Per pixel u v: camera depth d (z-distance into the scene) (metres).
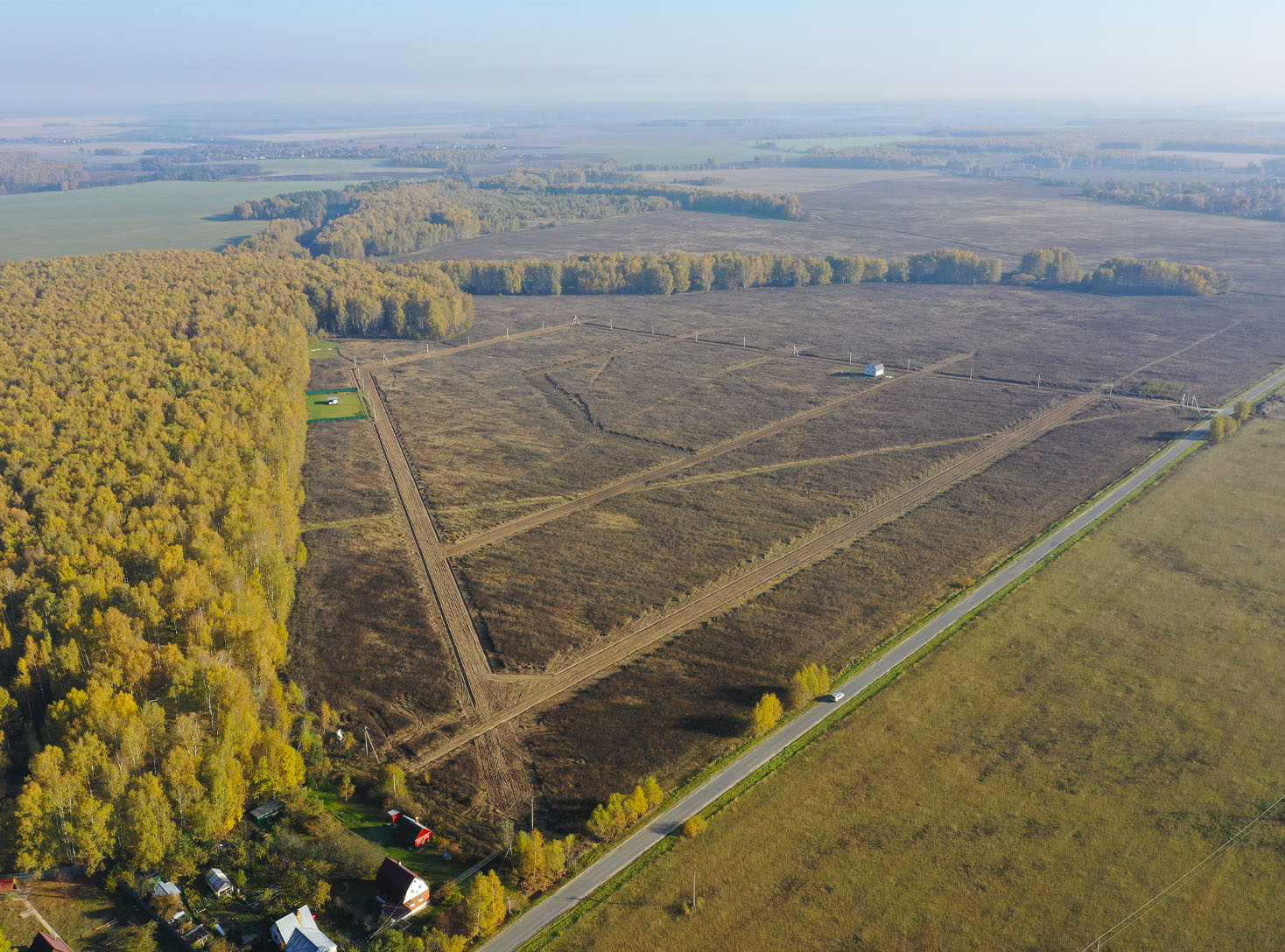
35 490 109.44
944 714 82.75
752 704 85.00
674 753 78.44
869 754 77.69
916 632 96.31
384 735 81.50
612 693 86.88
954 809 71.19
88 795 65.75
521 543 117.38
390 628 98.25
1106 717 82.06
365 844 68.88
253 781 72.50
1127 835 68.56
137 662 80.25
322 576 109.25
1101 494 130.25
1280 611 98.81
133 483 111.88
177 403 138.75
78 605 85.88
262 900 63.19
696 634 96.56
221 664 78.31
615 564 111.69
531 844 63.72
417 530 121.56
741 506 128.12
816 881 64.62
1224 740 78.75
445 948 57.56
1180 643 93.25
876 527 121.62
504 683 88.75
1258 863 65.75
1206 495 128.75
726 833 69.19
